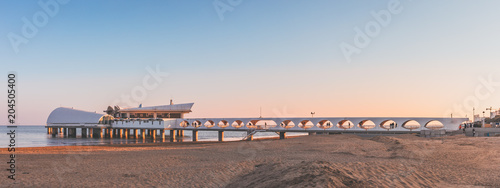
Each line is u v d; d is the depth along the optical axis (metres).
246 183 15.83
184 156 27.67
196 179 17.41
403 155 24.80
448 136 52.00
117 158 26.55
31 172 19.52
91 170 20.31
